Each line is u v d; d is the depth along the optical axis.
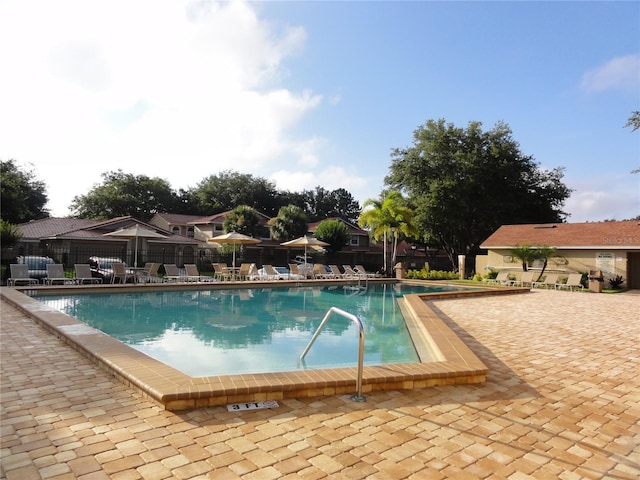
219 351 6.99
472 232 38.06
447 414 3.71
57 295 13.52
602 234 23.41
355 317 4.24
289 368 6.05
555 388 4.60
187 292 16.08
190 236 40.44
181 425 3.24
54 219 31.66
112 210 46.25
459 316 10.39
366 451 2.93
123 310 11.49
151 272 17.66
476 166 32.78
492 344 7.00
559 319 10.07
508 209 33.91
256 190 59.34
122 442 2.92
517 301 14.45
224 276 21.09
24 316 8.23
